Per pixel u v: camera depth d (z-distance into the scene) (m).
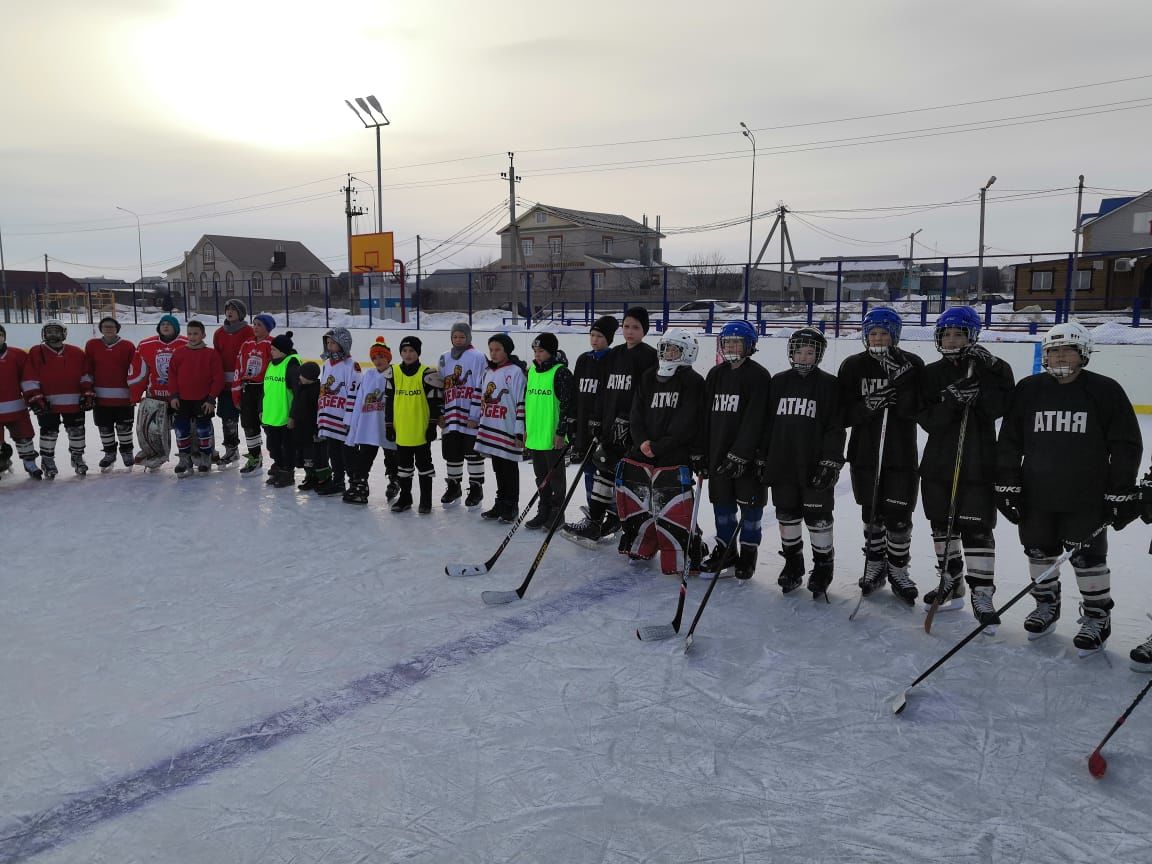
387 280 25.62
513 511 5.87
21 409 7.23
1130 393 11.58
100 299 29.50
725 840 2.29
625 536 4.99
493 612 4.07
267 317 7.52
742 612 4.09
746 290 16.38
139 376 7.60
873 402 3.90
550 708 3.07
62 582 4.51
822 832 2.34
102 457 8.51
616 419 4.99
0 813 2.41
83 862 2.19
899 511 4.08
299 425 6.71
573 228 40.31
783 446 4.17
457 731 2.89
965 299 17.94
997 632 3.82
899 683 3.29
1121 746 2.82
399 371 5.97
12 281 63.25
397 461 6.09
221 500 6.56
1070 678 3.33
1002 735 2.89
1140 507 3.36
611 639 3.74
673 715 3.02
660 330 18.12
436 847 2.26
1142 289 20.66
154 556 4.99
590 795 2.51
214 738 2.84
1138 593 4.36
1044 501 3.50
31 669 3.40
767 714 3.03
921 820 2.39
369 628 3.86
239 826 2.35
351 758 2.71
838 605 4.19
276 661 3.48
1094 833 2.34
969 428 3.73
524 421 5.70
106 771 2.63
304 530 5.62
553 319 21.31
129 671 3.38
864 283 18.98
